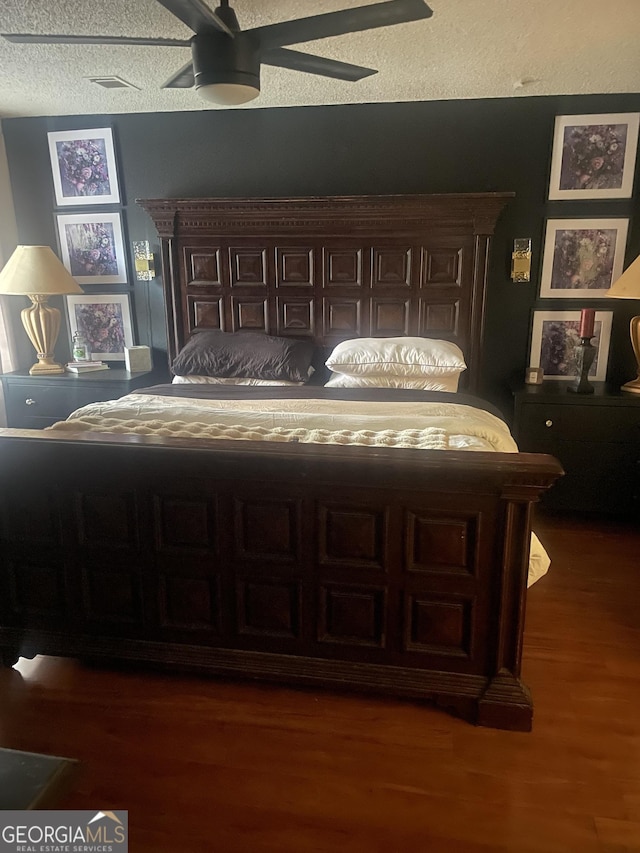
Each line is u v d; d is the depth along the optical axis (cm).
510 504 168
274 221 362
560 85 319
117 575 202
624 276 315
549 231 351
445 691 187
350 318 371
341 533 183
